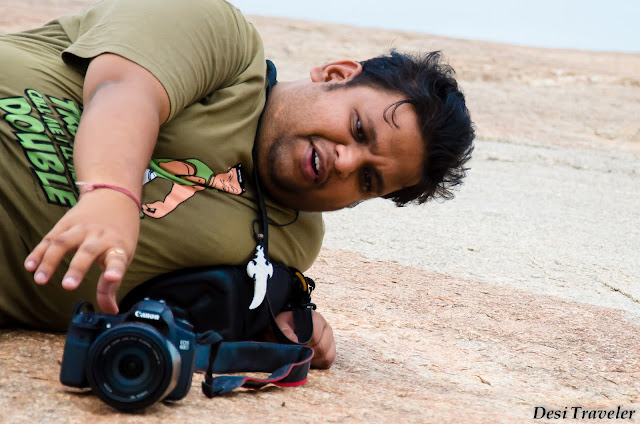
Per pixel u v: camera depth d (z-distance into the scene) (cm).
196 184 266
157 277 265
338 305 390
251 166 278
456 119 288
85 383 204
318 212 317
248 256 275
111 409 202
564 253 562
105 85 241
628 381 324
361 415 234
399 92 279
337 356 312
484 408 266
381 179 281
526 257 542
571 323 397
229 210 270
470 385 300
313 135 273
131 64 245
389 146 275
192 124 264
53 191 250
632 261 558
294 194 281
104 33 256
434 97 282
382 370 303
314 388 262
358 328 359
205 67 262
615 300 460
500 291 448
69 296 257
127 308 265
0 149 249
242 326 274
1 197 247
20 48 275
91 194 210
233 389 234
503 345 357
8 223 246
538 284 478
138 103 235
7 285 253
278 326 274
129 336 197
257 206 282
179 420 202
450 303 414
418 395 272
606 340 374
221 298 265
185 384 208
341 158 268
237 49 280
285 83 296
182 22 260
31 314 262
